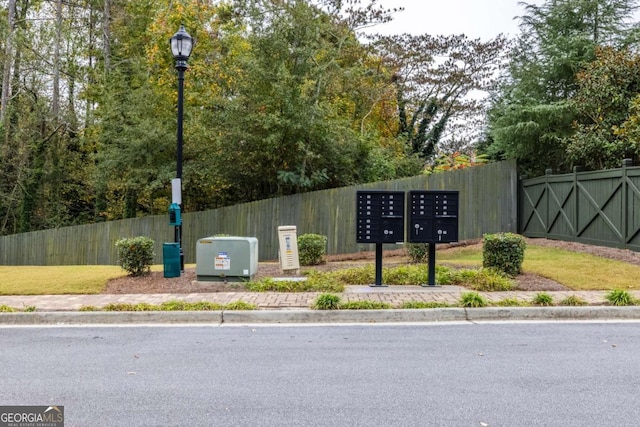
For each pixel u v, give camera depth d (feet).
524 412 13.71
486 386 15.80
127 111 60.85
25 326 24.93
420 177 52.90
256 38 52.42
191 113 60.64
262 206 54.08
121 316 25.75
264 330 23.75
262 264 44.50
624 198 39.01
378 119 84.94
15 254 62.95
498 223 54.19
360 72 66.39
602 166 49.73
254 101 50.98
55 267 42.65
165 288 31.65
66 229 61.26
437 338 21.90
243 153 51.93
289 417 13.44
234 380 16.51
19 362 18.70
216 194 61.87
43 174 80.64
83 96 83.10
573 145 48.55
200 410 13.97
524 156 57.00
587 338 21.68
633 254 37.06
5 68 77.82
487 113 69.82
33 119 77.30
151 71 68.59
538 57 57.98
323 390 15.51
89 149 83.61
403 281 32.35
